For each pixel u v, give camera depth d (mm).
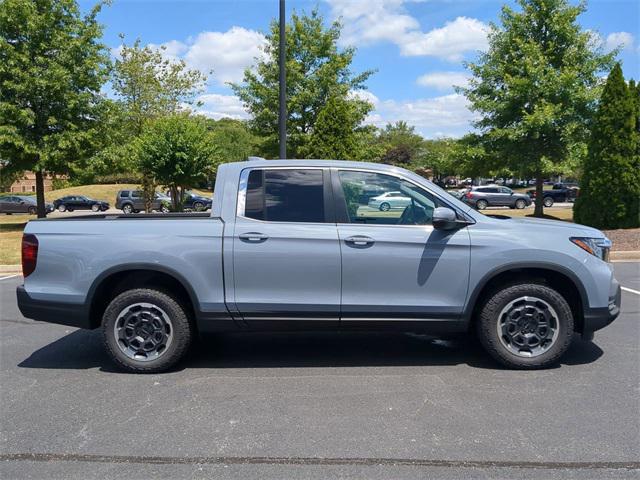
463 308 4652
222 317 4672
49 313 4762
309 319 4668
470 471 3088
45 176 23203
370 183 4781
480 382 4477
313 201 4734
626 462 3172
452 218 4488
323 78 20172
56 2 19734
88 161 20484
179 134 20719
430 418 3791
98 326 5047
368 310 4641
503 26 19297
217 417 3852
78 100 19891
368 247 4590
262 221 4688
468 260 4602
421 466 3148
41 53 19609
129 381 4617
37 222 4859
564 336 4652
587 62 18219
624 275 9898
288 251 4594
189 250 4633
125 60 26250
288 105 20047
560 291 4914
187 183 21375
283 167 4832
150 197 25266
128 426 3719
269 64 20750
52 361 5211
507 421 3725
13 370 4938
